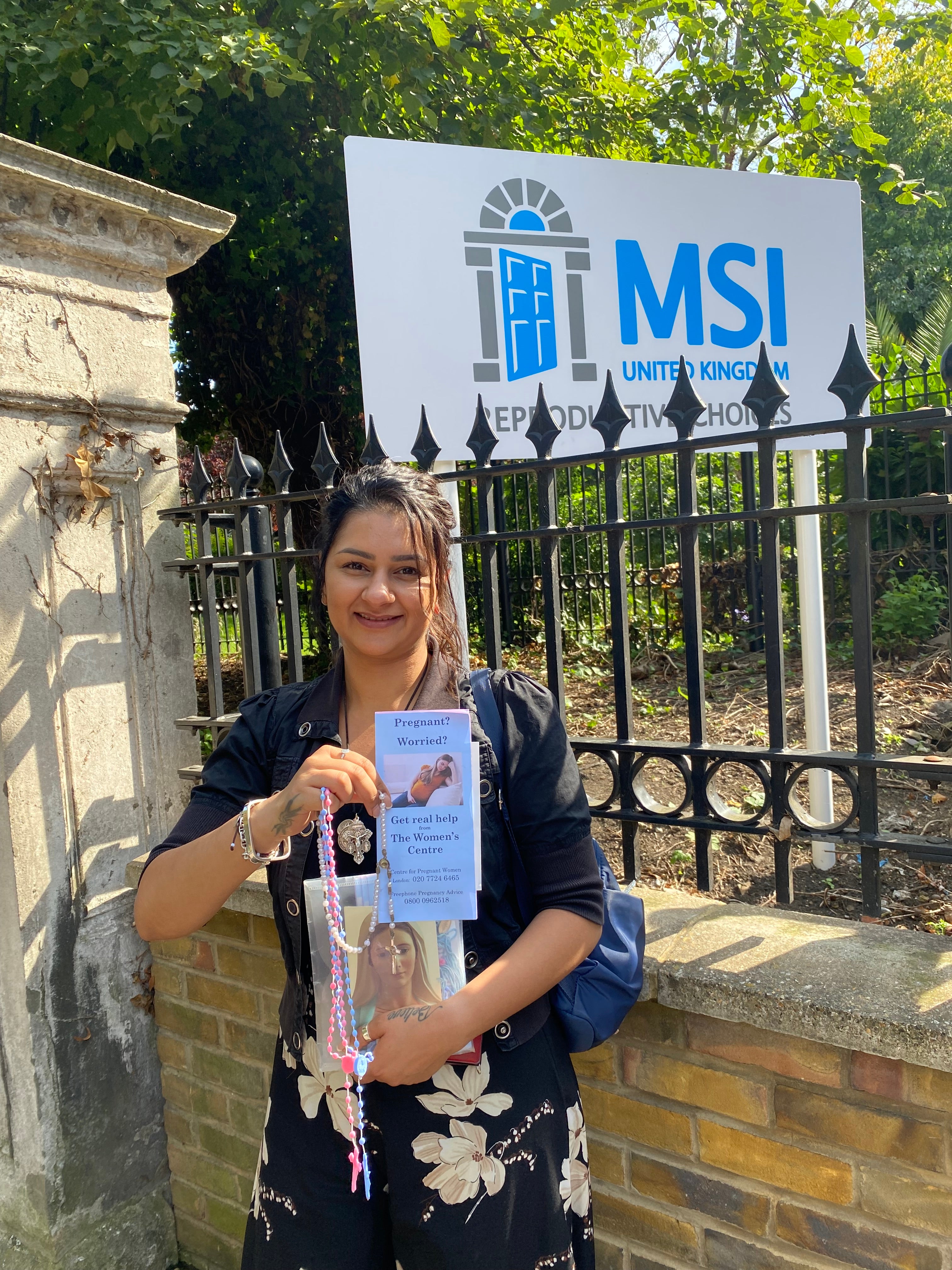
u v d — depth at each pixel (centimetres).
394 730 122
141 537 274
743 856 294
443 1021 120
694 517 191
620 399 290
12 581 244
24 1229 266
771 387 181
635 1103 180
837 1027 145
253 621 264
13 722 245
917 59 738
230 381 735
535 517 693
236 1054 259
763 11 498
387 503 135
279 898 140
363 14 454
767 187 305
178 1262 285
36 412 248
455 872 123
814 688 287
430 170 267
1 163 225
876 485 617
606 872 163
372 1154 134
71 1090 260
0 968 256
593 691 537
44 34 420
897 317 1412
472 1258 128
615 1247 186
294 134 599
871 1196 152
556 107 566
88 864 262
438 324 268
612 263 288
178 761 283
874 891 178
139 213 260
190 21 415
